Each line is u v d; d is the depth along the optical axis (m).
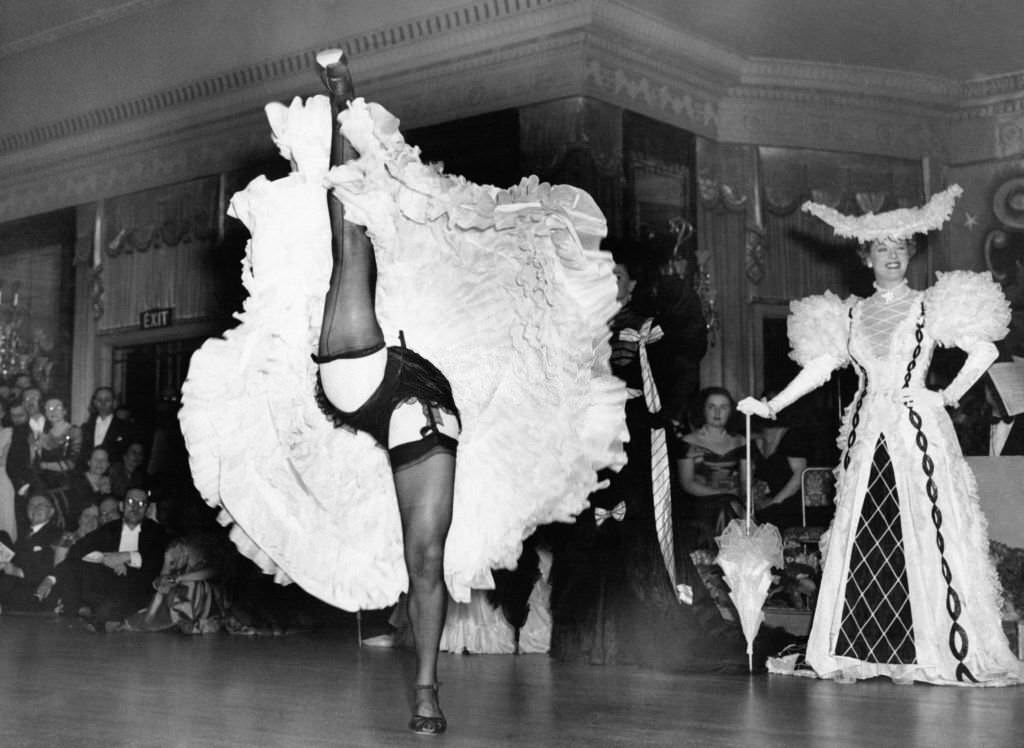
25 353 14.78
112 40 13.52
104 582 8.41
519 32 11.22
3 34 13.80
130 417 12.89
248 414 3.78
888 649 4.91
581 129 10.98
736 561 5.23
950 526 4.95
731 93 12.62
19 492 12.30
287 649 6.68
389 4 11.68
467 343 3.82
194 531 8.39
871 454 5.09
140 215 14.08
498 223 3.69
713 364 12.23
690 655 5.50
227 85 13.03
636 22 11.25
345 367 3.56
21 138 14.88
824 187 12.86
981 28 12.17
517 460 3.88
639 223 11.56
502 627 6.46
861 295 12.71
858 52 12.48
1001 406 8.88
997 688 4.70
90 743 3.38
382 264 3.62
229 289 13.38
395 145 3.48
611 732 3.54
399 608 6.86
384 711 4.05
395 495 3.82
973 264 13.15
